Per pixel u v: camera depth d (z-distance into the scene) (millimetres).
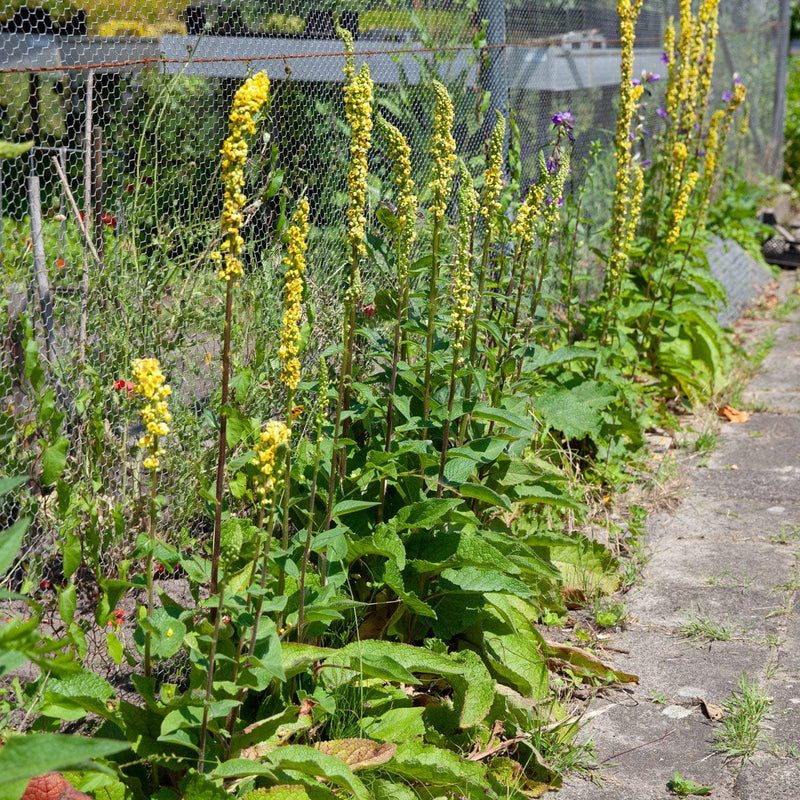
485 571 3094
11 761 1524
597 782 2861
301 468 2852
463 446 3344
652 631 3693
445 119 3037
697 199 7535
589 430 4438
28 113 2738
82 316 2814
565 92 6203
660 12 8234
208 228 3238
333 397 3113
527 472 3623
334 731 2711
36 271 2693
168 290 3246
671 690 3314
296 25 3768
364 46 4199
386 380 3434
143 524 3125
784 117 13109
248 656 2287
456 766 2617
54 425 2371
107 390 2904
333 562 2924
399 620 3219
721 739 3037
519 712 3000
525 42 5488
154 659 2436
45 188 2779
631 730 3117
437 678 3170
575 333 5492
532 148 5648
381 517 3193
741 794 2783
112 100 3016
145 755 2303
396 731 2770
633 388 5344
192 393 3293
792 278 9547
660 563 4230
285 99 3629
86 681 2350
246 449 3229
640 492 4898
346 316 2846
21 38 2707
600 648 3582
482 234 4234
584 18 6594
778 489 4941
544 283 5375
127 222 3037
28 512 2762
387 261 3373
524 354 4031
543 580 3648
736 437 5684
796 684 3311
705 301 6078
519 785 2816
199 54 3328
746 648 3543
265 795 2346
